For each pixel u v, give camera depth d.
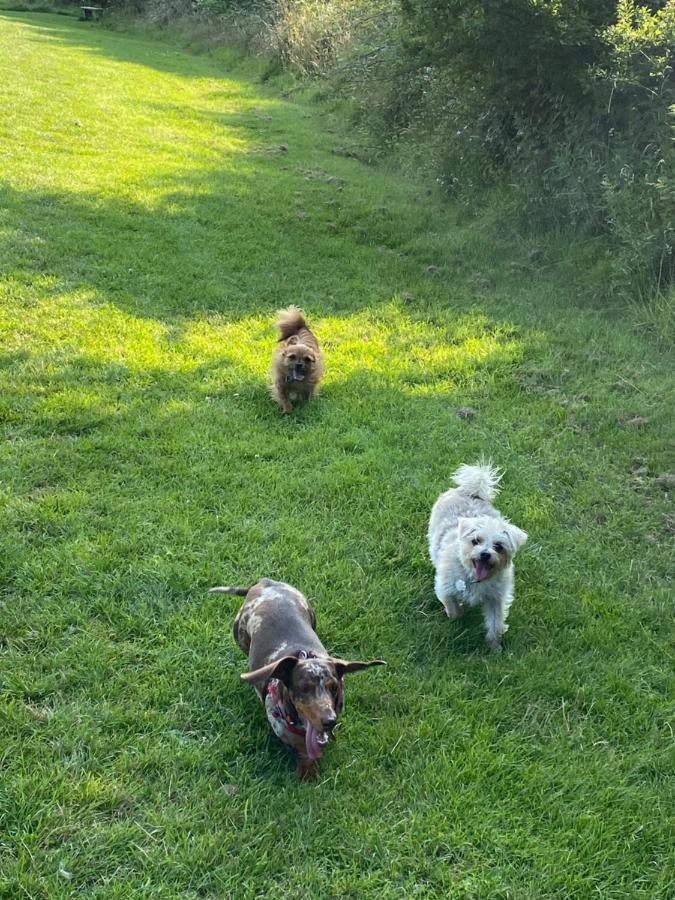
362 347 4.61
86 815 2.24
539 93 6.30
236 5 17.44
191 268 5.39
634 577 3.16
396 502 3.40
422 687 2.68
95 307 4.63
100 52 14.80
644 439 3.88
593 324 4.89
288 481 3.44
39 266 5.04
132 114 9.66
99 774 2.33
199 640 2.72
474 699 2.67
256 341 4.54
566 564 3.20
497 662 2.79
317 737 2.20
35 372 3.91
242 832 2.24
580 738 2.58
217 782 2.36
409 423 3.93
